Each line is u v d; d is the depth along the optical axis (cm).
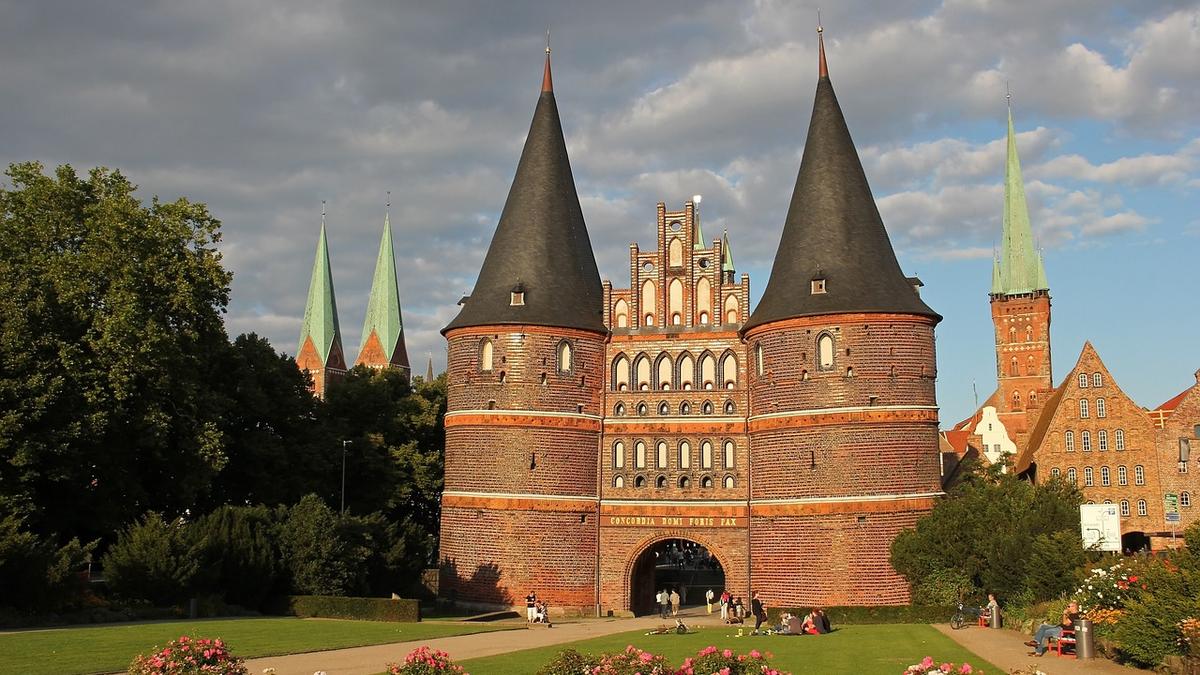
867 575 5441
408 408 8456
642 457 6125
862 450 5538
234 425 6762
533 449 5959
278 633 4056
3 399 4753
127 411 5278
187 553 4906
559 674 2339
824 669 3083
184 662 2372
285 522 5603
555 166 6475
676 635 4391
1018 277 15212
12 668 2912
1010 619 4503
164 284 5356
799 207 6066
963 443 13700
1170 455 9588
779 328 5797
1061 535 4512
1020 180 15362
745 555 5919
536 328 6047
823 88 6250
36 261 5178
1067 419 9975
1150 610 3020
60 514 5284
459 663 3262
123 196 5528
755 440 5903
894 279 5806
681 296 6284
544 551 5894
